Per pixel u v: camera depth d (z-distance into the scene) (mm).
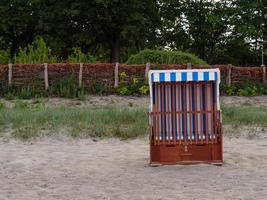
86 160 12484
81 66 26875
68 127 16375
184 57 28344
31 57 31547
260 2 51062
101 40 51406
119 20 49781
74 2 47906
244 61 56000
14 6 51844
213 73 11359
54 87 26562
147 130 16156
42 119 17438
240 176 10500
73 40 49719
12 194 9266
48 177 10672
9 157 12906
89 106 23828
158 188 9523
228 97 26969
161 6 55500
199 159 11711
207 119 11594
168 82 11469
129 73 27094
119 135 15734
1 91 26594
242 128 16531
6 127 16719
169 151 11688
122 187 9656
